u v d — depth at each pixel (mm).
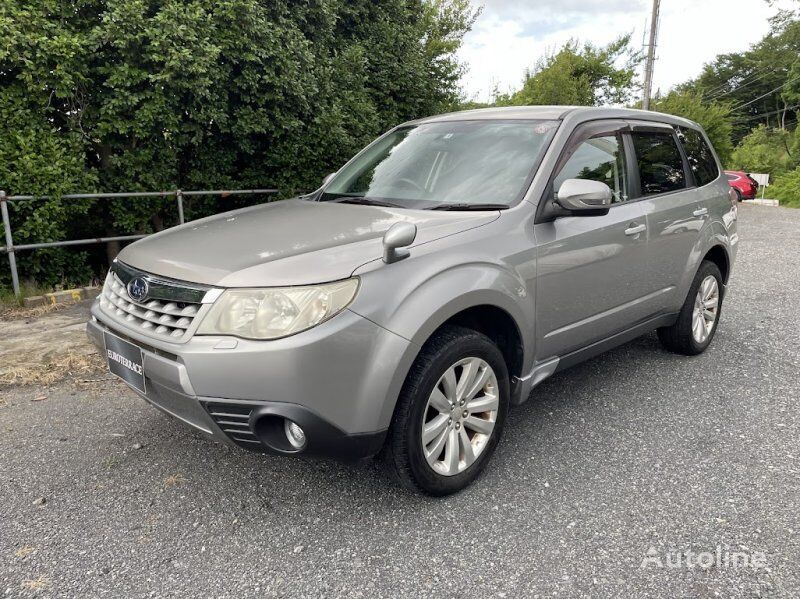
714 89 55906
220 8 6516
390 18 10164
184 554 2242
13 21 5418
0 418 3357
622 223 3322
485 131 3391
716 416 3418
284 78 7074
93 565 2180
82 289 5867
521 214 2828
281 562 2199
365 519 2459
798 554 2230
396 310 2254
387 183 3359
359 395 2197
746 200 28375
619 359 4355
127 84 5938
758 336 4926
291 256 2299
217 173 7539
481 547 2279
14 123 5621
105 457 2949
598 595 2029
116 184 6570
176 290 2301
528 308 2773
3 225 5688
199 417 2252
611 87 27703
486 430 2721
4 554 2234
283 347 2082
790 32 52250
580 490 2664
